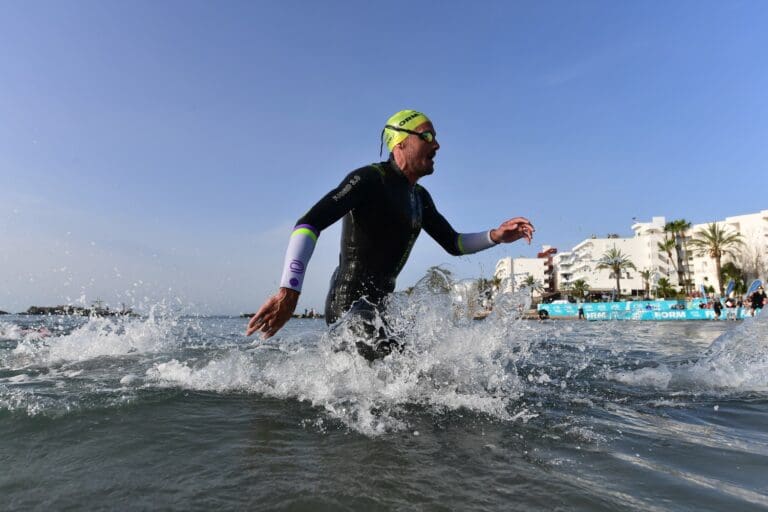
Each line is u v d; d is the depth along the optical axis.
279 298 2.13
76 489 1.06
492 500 1.03
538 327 3.78
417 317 2.64
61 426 1.53
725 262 55.88
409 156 2.70
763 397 2.27
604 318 27.09
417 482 1.12
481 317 2.75
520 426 1.66
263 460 1.26
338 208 2.40
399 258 2.78
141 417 1.66
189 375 2.42
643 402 2.13
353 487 1.09
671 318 25.30
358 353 2.42
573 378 2.74
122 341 4.02
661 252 62.41
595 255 61.72
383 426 1.62
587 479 1.16
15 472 1.16
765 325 3.39
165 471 1.17
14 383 2.26
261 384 2.24
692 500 1.04
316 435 1.50
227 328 7.00
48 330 5.03
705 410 1.99
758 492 1.09
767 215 54.31
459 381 2.36
